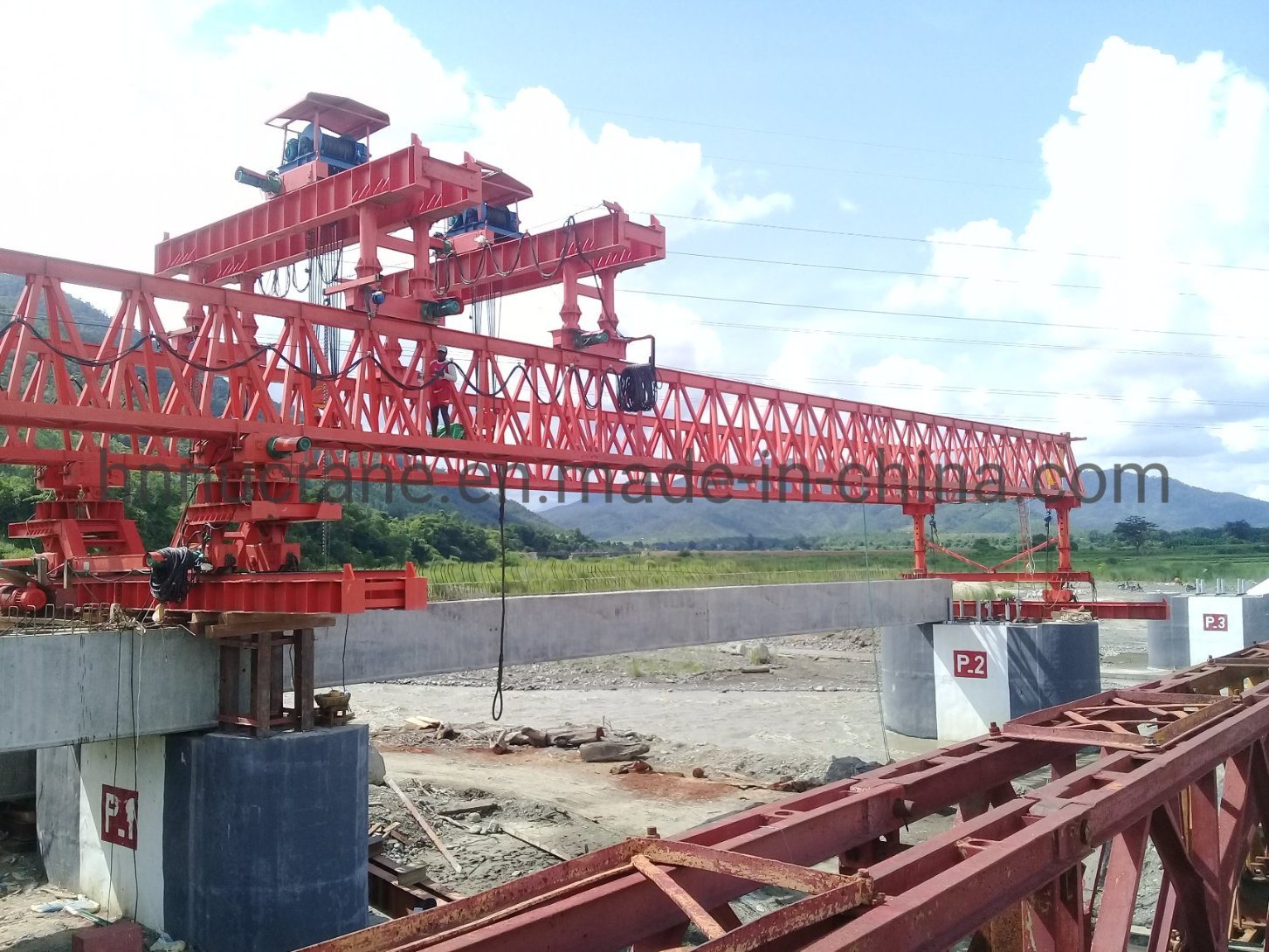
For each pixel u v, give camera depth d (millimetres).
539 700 37875
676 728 31875
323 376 14789
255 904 12281
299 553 14273
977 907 5012
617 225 18844
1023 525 34375
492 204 21375
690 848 5375
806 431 24703
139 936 12125
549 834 19547
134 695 12688
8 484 38688
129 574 14930
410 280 16531
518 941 4598
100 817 14508
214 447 14305
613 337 19688
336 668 17172
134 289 12906
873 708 35625
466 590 30469
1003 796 8211
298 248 18906
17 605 15016
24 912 14273
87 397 12984
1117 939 6586
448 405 17547
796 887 4980
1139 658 48625
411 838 18656
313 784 12641
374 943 4656
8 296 73125
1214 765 7934
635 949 5102
